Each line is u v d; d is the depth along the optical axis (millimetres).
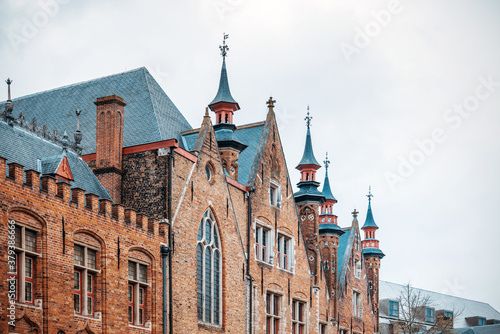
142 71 42500
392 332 82125
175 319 34625
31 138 33469
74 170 34594
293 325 47594
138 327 32406
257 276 43094
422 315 82875
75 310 29297
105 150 36719
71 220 29031
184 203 36500
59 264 28156
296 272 48062
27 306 26562
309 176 53812
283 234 47031
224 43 47219
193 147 39406
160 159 36125
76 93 42719
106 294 30406
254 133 47938
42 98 43312
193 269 36500
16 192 26438
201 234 38125
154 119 39438
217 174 40031
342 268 58000
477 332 90312
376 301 64312
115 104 37000
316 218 52781
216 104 45031
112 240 31141
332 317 53656
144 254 33375
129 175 36594
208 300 38094
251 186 43406
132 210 32719
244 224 42625
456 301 104062
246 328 41250
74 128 40531
